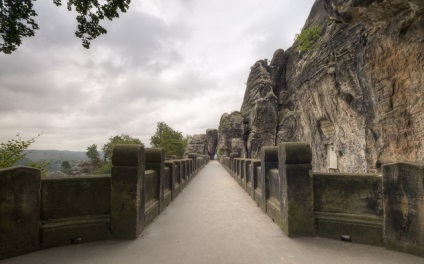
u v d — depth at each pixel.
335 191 4.57
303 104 21.92
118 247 4.15
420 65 8.72
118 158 4.61
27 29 7.63
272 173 6.25
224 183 13.95
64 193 4.39
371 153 12.63
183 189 11.49
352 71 13.49
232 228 5.23
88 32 8.41
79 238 4.34
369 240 4.16
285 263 3.51
